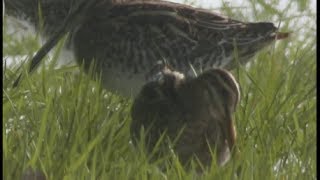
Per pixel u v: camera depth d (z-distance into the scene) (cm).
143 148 1213
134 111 1297
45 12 1580
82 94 1375
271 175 1163
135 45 1505
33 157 1148
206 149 1250
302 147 1291
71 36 1526
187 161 1248
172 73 1316
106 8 1527
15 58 1639
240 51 1526
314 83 1541
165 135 1260
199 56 1522
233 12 1850
